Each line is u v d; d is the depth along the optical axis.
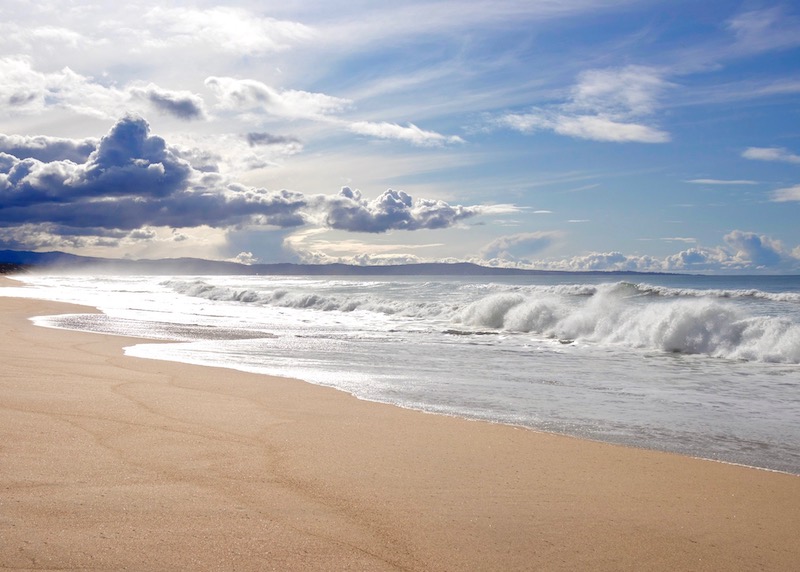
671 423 6.73
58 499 3.59
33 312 20.95
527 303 17.47
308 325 18.08
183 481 4.06
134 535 3.15
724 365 11.07
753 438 6.13
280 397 7.44
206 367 9.74
